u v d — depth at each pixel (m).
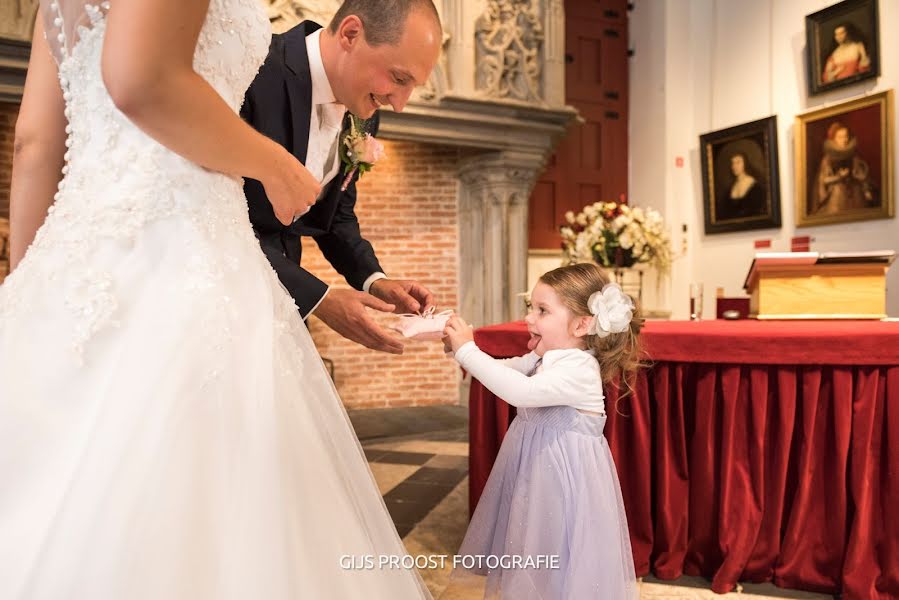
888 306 5.33
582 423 1.71
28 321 0.73
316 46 1.40
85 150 0.79
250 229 0.88
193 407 0.70
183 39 0.65
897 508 2.07
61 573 0.61
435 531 2.79
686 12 7.14
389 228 6.09
